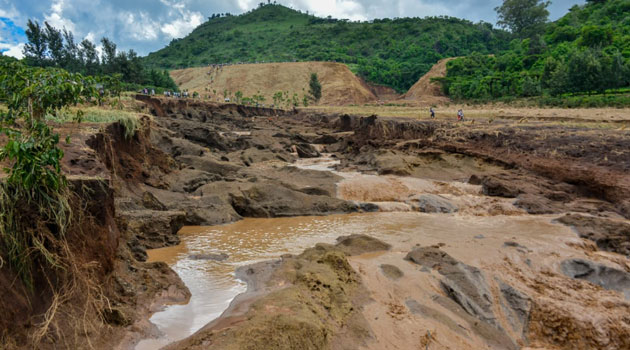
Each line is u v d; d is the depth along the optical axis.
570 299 9.52
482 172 25.55
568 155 23.86
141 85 84.56
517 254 11.88
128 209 15.10
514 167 25.11
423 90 121.62
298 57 183.62
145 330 7.26
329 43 197.38
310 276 8.96
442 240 14.26
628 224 14.40
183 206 17.89
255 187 20.58
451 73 116.75
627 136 24.31
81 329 6.20
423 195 21.20
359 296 8.93
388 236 15.17
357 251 12.46
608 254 12.83
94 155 11.93
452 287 9.61
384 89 150.62
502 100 77.56
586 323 8.44
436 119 43.97
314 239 15.10
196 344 6.41
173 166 23.25
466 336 8.09
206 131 39.00
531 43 104.81
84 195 7.15
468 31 192.88
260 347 6.14
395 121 39.41
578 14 120.75
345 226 17.22
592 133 26.34
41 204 5.99
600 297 9.59
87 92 7.70
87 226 7.08
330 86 136.75
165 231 14.34
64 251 6.30
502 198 20.78
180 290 9.36
